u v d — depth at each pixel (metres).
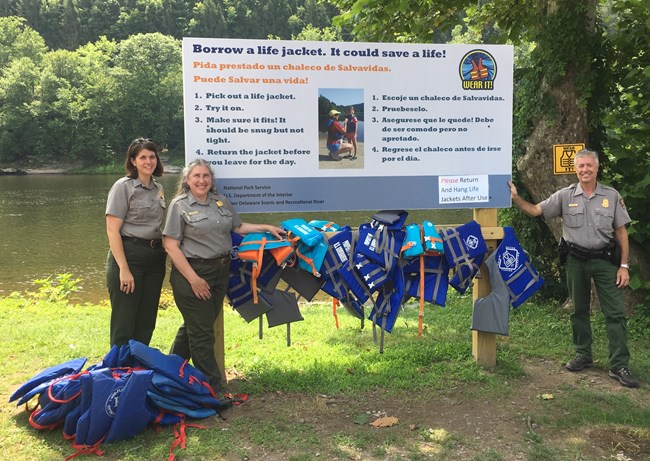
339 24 7.59
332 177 4.34
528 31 7.57
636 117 6.16
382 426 3.56
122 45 87.31
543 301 6.75
